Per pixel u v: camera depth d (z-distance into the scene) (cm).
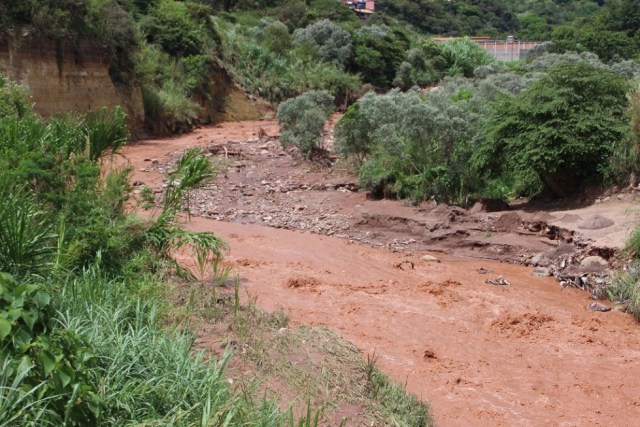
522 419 600
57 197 701
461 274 1050
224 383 473
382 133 1463
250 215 1391
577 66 1334
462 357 726
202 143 2456
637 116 1246
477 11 10169
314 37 4731
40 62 2184
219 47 3709
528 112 1298
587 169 1295
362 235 1269
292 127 1978
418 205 1374
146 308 593
